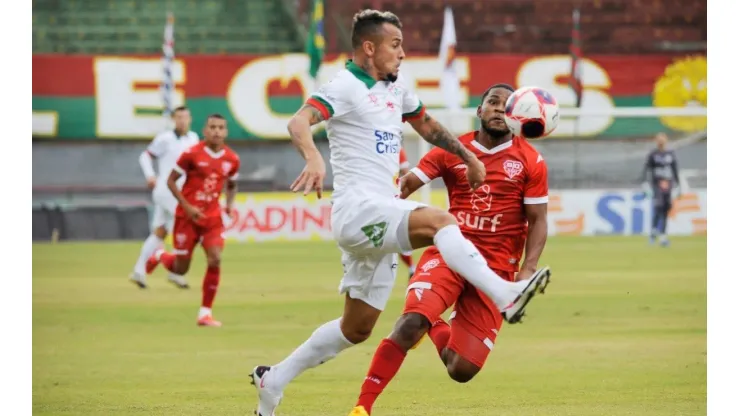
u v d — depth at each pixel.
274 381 21.45
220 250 40.38
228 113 92.44
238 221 85.12
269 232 85.81
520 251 23.30
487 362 31.30
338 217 20.17
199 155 40.81
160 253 48.81
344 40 105.31
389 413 24.16
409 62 95.00
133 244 83.62
